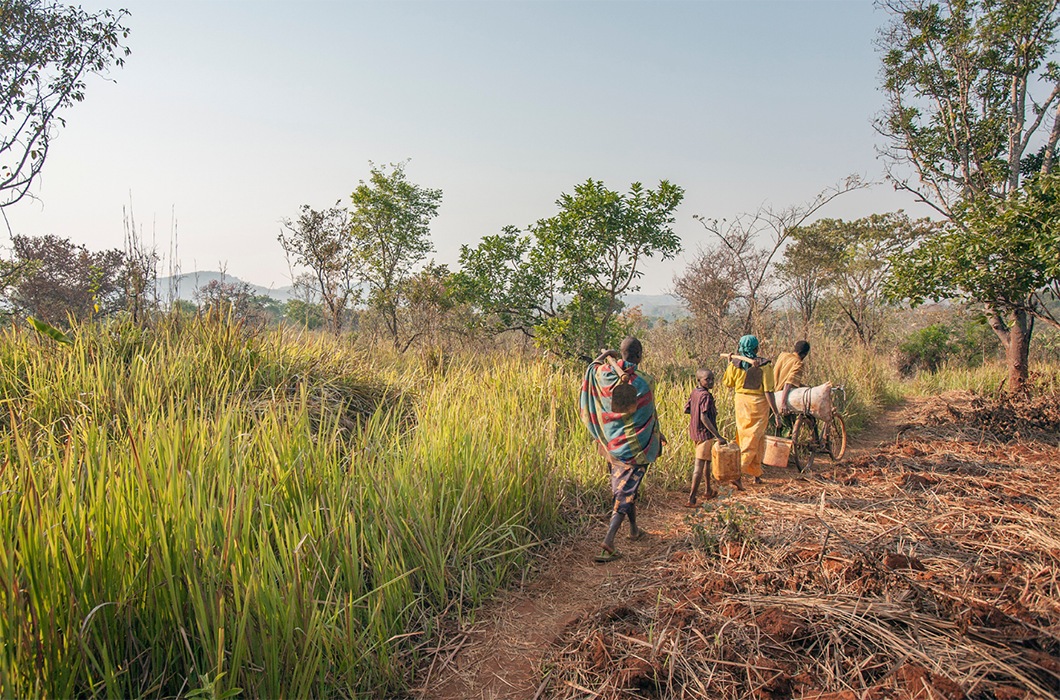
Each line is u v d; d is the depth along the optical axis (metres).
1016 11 11.09
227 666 2.61
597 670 3.03
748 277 14.61
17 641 2.19
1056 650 2.84
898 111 13.23
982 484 5.87
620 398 4.72
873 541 4.38
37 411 5.14
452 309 15.70
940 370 18.62
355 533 3.49
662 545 4.83
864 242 21.05
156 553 2.71
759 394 6.89
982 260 8.66
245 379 6.62
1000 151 12.66
